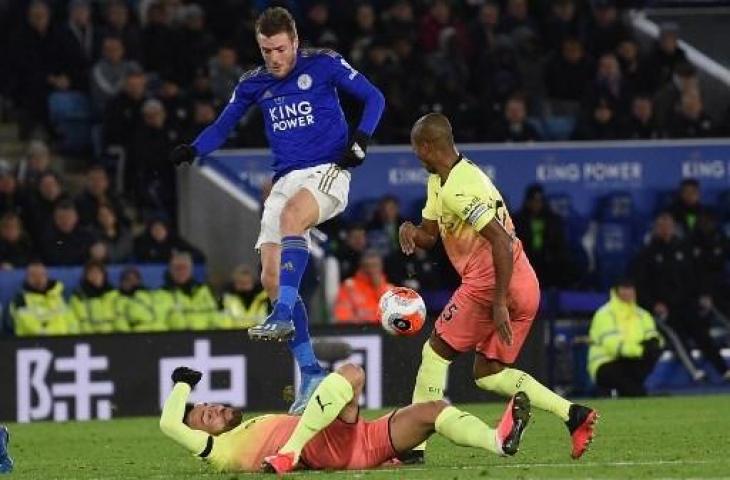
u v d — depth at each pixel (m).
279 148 27.34
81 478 25.69
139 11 56.94
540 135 54.41
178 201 50.31
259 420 24.80
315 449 24.23
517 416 23.36
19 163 51.53
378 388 42.72
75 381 41.91
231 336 42.47
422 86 52.62
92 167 48.41
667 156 53.06
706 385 48.19
